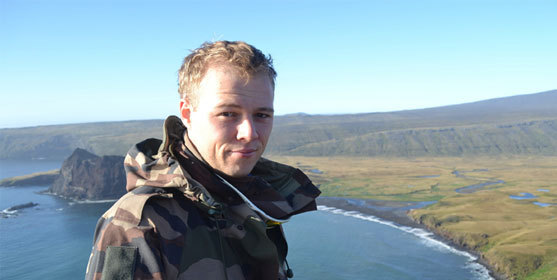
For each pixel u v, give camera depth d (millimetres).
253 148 1501
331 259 66812
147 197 1326
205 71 1481
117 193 138875
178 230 1341
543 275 58125
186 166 1486
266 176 2072
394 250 72812
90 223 92000
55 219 98062
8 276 59156
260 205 1693
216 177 1500
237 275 1441
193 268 1315
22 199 136125
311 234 82688
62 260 65375
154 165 1480
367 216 102750
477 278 59906
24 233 83250
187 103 1599
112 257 1203
